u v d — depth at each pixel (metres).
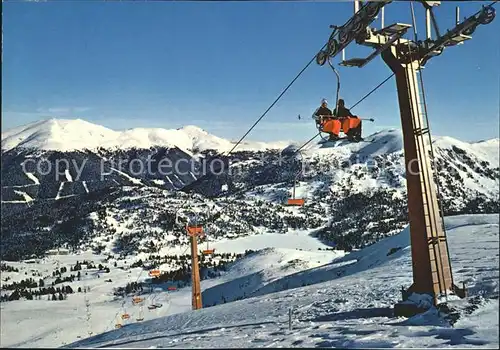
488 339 6.09
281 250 143.62
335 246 179.88
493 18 6.90
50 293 133.50
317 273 71.06
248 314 12.98
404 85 8.50
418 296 8.48
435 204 8.62
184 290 134.75
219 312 14.48
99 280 151.75
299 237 191.88
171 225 190.50
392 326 7.75
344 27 8.41
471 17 7.18
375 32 8.38
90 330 100.62
